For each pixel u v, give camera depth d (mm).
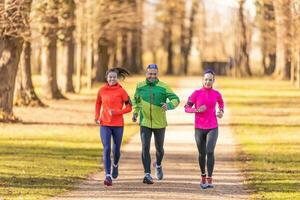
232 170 21938
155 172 20578
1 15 35094
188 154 26203
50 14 43594
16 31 35625
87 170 21609
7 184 18422
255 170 21984
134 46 114938
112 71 18562
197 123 18094
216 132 18047
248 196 16953
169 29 129750
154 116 18688
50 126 36844
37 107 47469
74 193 17062
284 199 16547
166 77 113625
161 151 19109
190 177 20109
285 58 94312
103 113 18547
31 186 18125
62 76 63562
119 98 18531
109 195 16766
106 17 62156
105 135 18484
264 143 30875
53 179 19438
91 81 68375
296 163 24000
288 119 44312
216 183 19016
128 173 20906
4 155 25094
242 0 114000
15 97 47562
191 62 148750
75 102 53750
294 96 67938
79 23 61844
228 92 74062
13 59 37219
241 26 116562
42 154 25688
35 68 122250
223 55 151000
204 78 18094
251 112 49750
